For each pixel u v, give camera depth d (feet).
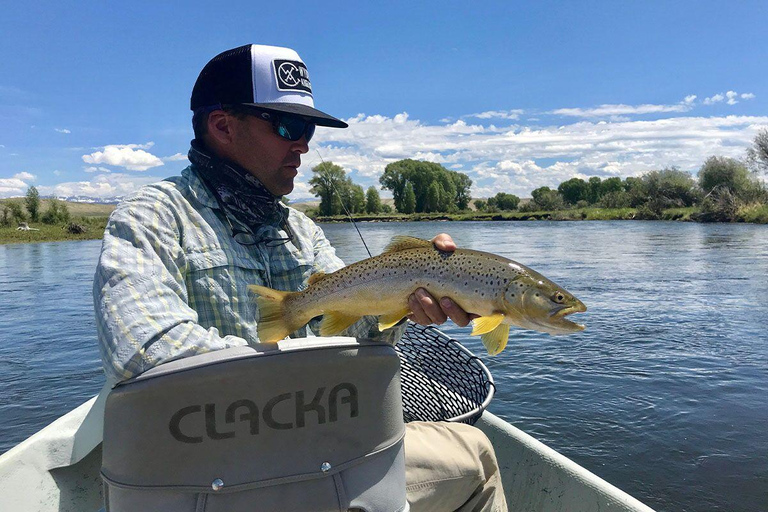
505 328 7.59
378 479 5.05
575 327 7.24
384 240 90.22
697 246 83.61
